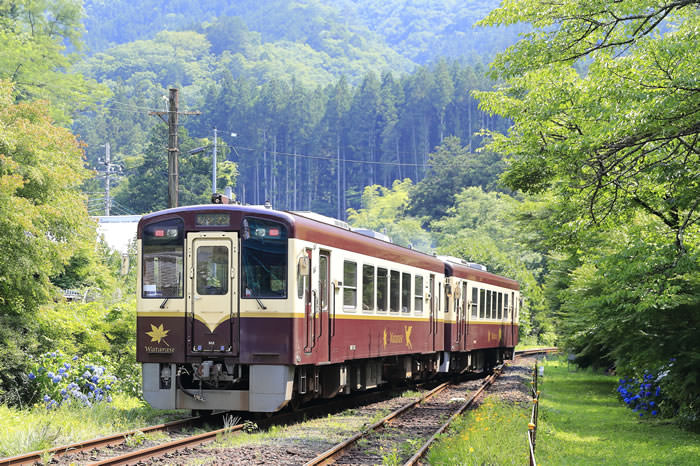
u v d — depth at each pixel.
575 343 24.22
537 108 14.30
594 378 27.83
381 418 13.93
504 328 29.23
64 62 58.75
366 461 10.02
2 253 15.89
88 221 18.52
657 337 14.81
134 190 76.44
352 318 15.02
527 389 22.55
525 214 31.47
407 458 10.39
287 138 154.12
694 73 10.54
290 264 12.55
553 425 14.97
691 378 14.41
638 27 12.66
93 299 25.72
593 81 12.70
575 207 14.26
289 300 12.50
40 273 16.88
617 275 12.11
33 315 17.39
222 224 12.77
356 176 150.88
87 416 12.53
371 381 17.11
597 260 12.41
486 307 26.30
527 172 16.09
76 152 18.84
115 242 40.91
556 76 14.22
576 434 14.30
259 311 12.54
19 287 16.72
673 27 13.27
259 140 153.00
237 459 9.62
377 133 153.88
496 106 17.17
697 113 10.70
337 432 12.24
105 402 14.19
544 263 61.72
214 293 12.71
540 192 17.03
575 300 19.39
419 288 19.44
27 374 15.32
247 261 12.67
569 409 18.52
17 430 10.78
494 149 17.58
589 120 12.82
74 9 64.00
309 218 13.59
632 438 13.93
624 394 19.17
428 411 15.94
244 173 152.50
